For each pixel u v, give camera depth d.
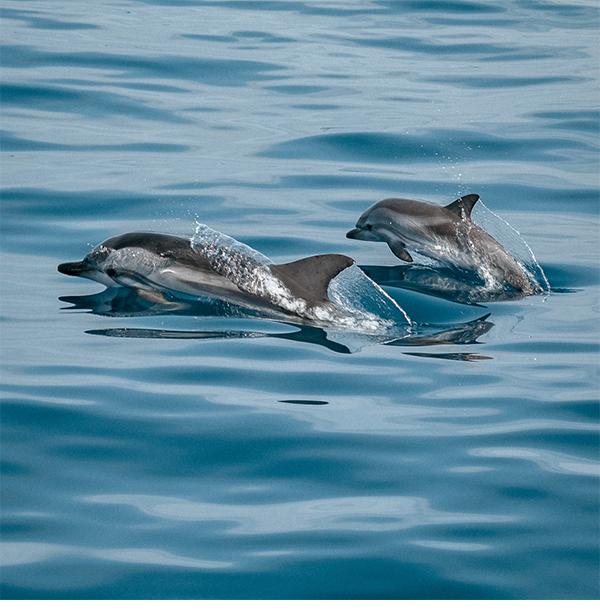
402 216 30.28
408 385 19.97
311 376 20.30
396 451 16.95
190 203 32.66
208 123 41.72
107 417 17.95
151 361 20.83
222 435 17.36
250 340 22.39
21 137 38.31
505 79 49.53
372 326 23.84
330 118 42.91
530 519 14.76
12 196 32.09
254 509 14.95
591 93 46.91
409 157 38.78
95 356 20.98
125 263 25.59
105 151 37.53
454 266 29.20
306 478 15.98
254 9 63.94
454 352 22.05
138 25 57.19
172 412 18.27
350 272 27.98
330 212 32.94
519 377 20.52
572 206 34.03
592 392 19.70
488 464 16.52
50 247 28.30
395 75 50.06
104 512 14.73
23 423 17.61
